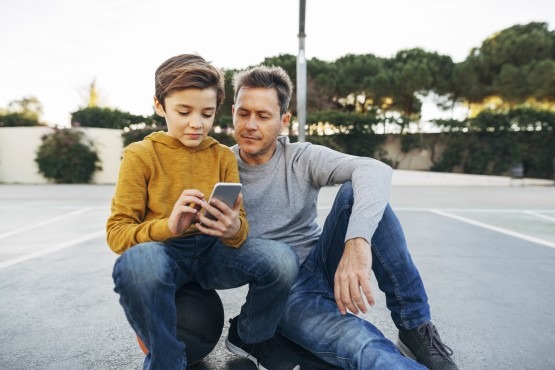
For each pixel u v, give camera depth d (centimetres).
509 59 2181
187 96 125
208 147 144
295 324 138
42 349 177
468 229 504
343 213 143
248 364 163
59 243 418
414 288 142
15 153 1382
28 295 255
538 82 2036
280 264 123
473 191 1098
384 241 141
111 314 222
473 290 267
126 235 115
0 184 1334
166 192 131
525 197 925
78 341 186
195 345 137
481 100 2298
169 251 123
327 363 139
